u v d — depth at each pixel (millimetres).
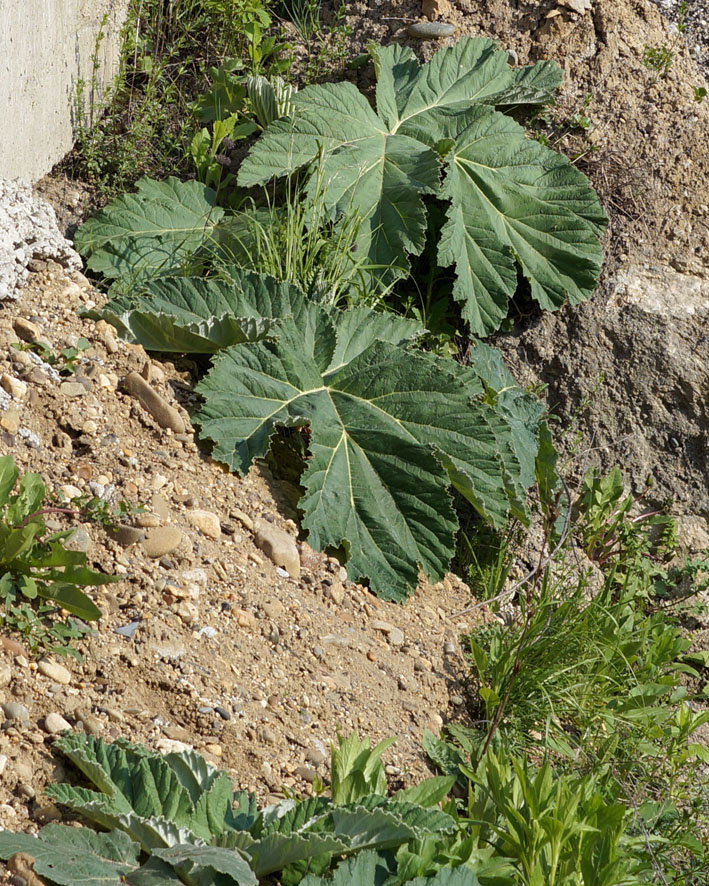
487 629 5367
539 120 5926
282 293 5410
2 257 5250
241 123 5859
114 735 4871
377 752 4938
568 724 5297
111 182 5742
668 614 5637
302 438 5434
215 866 4711
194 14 6016
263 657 5059
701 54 6094
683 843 5074
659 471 5727
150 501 5121
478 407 5367
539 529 5617
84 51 5723
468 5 6008
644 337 5758
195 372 5406
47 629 4910
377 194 5668
